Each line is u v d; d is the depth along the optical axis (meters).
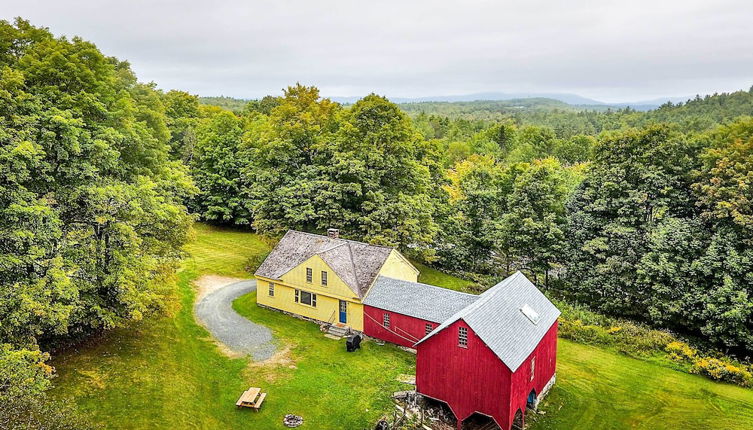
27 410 16.42
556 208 44.12
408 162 44.91
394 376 27.89
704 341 34.88
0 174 20.56
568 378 29.39
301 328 34.66
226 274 46.31
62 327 22.08
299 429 22.75
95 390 23.62
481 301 24.88
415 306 31.33
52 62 25.88
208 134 66.12
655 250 36.81
